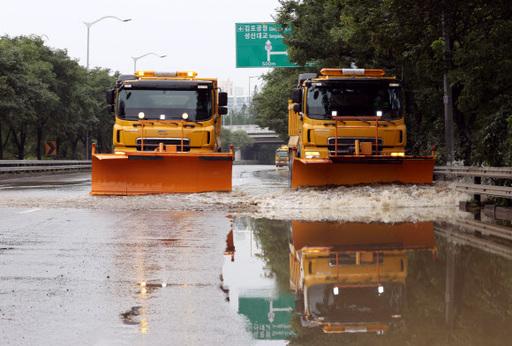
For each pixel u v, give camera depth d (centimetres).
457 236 1861
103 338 813
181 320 907
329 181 3130
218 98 3562
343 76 3378
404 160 3089
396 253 1541
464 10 2770
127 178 3188
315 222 2203
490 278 1235
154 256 1477
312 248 1609
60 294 1075
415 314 952
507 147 3091
